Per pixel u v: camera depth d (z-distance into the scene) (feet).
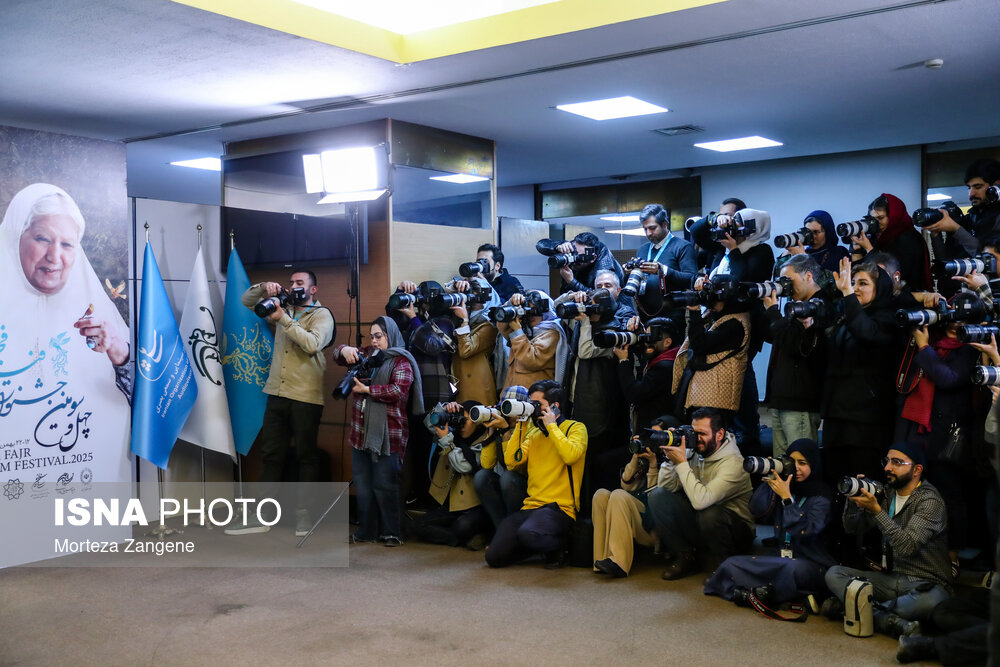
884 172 26.99
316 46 16.21
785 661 12.53
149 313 19.92
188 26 15.07
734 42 16.12
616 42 16.08
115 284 19.72
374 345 19.98
